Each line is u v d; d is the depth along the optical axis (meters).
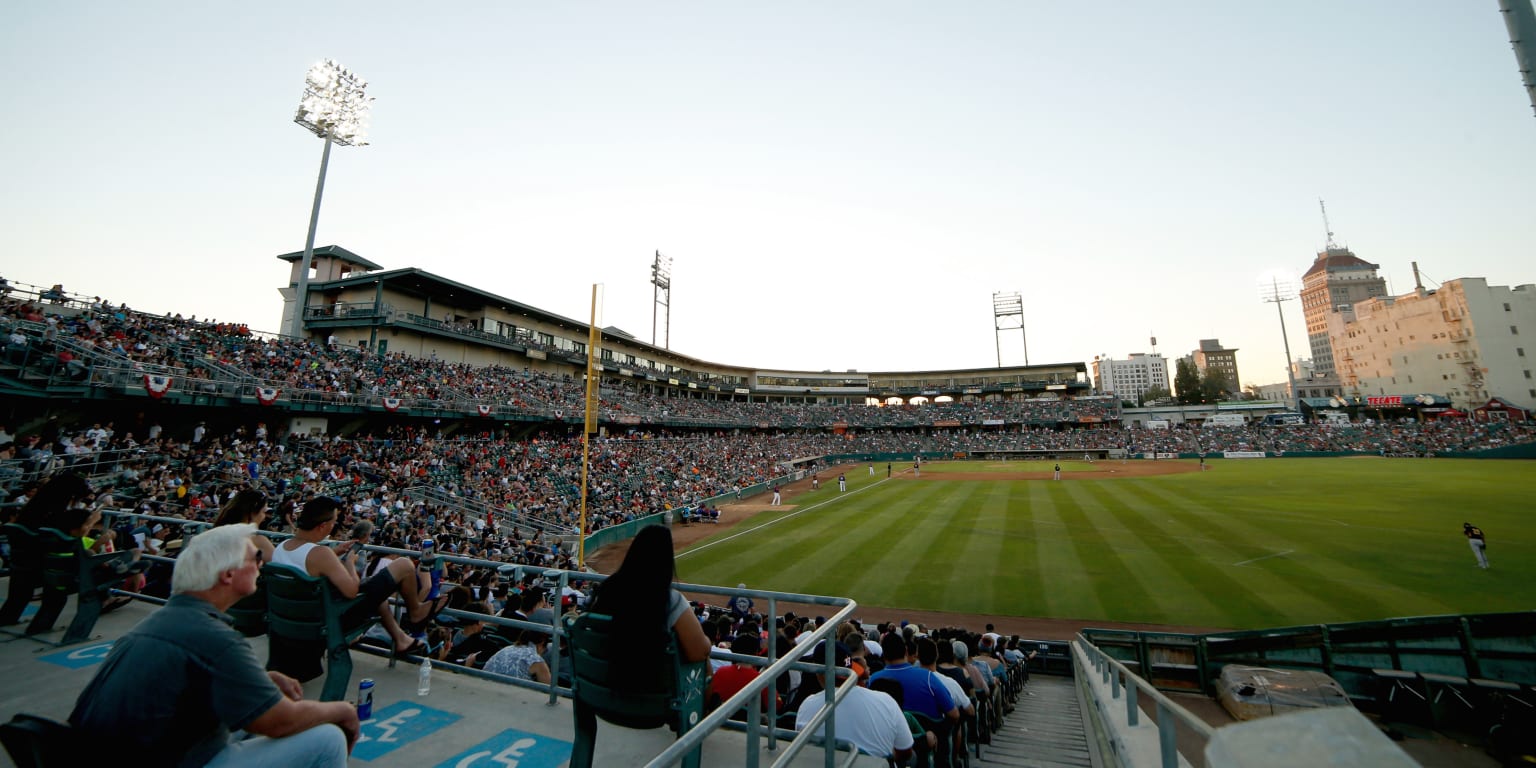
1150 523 28.09
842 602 4.24
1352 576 18.39
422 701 4.68
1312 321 160.25
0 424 18.98
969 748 7.79
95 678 2.47
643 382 68.94
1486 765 9.38
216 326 28.09
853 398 96.94
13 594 5.91
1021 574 20.58
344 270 43.00
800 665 4.36
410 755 3.83
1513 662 11.69
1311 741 1.09
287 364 28.58
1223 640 12.66
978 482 49.59
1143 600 17.45
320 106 32.41
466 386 38.81
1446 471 44.50
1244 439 69.38
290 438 26.77
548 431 46.06
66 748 2.28
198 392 22.33
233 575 2.75
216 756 2.65
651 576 3.21
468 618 5.35
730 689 5.06
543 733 4.16
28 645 5.57
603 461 39.75
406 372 35.47
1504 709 9.89
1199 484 42.25
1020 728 9.87
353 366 32.31
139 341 23.30
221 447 22.56
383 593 4.71
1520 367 74.75
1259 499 33.88
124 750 2.39
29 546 5.80
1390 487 36.72
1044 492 41.25
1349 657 12.04
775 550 25.42
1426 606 15.61
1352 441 65.12
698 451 54.31
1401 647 12.06
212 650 2.54
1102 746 6.74
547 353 50.34
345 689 4.33
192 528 6.85
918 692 5.38
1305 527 25.69
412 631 6.03
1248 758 1.12
